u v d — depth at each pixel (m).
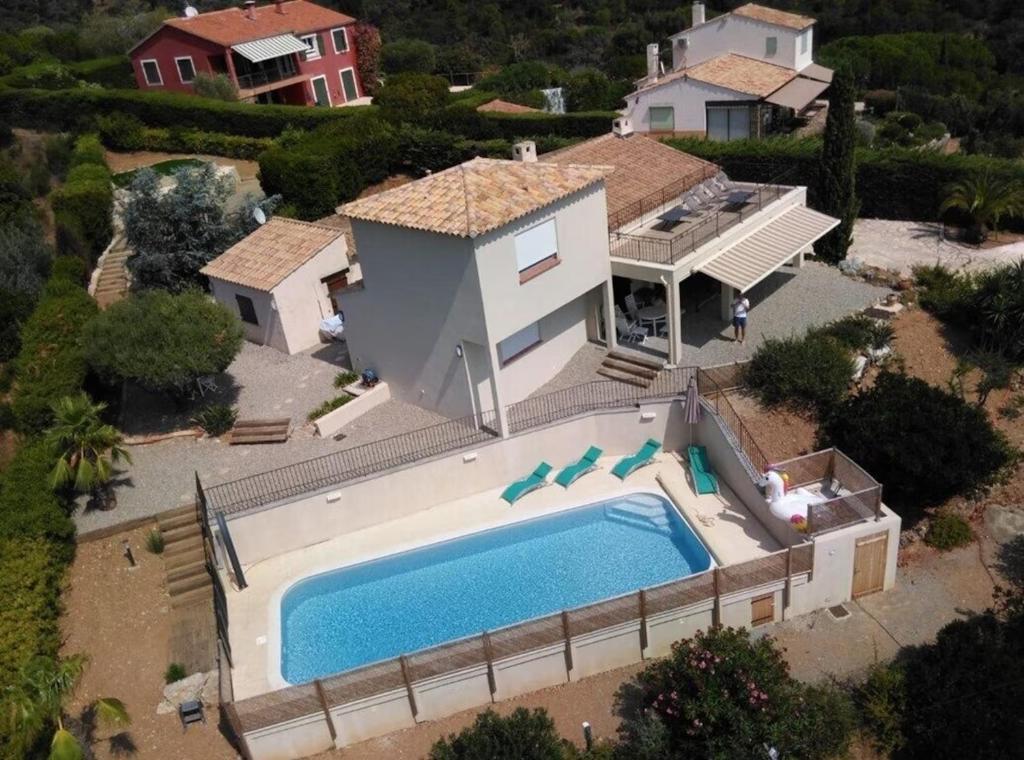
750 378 29.86
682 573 25.53
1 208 44.38
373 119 53.88
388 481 28.33
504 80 77.12
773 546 25.48
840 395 28.47
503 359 30.75
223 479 28.92
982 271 35.66
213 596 24.89
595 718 21.67
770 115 53.31
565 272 30.02
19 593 22.84
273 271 36.69
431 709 22.09
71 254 41.72
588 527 27.83
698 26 58.41
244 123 59.03
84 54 81.44
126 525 27.23
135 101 60.62
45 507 25.44
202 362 30.28
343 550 27.77
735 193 36.12
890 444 25.05
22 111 60.41
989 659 20.02
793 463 26.02
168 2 105.94
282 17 69.56
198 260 40.28
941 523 26.00
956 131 66.19
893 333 32.38
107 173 50.25
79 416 27.03
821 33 93.81
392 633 24.55
